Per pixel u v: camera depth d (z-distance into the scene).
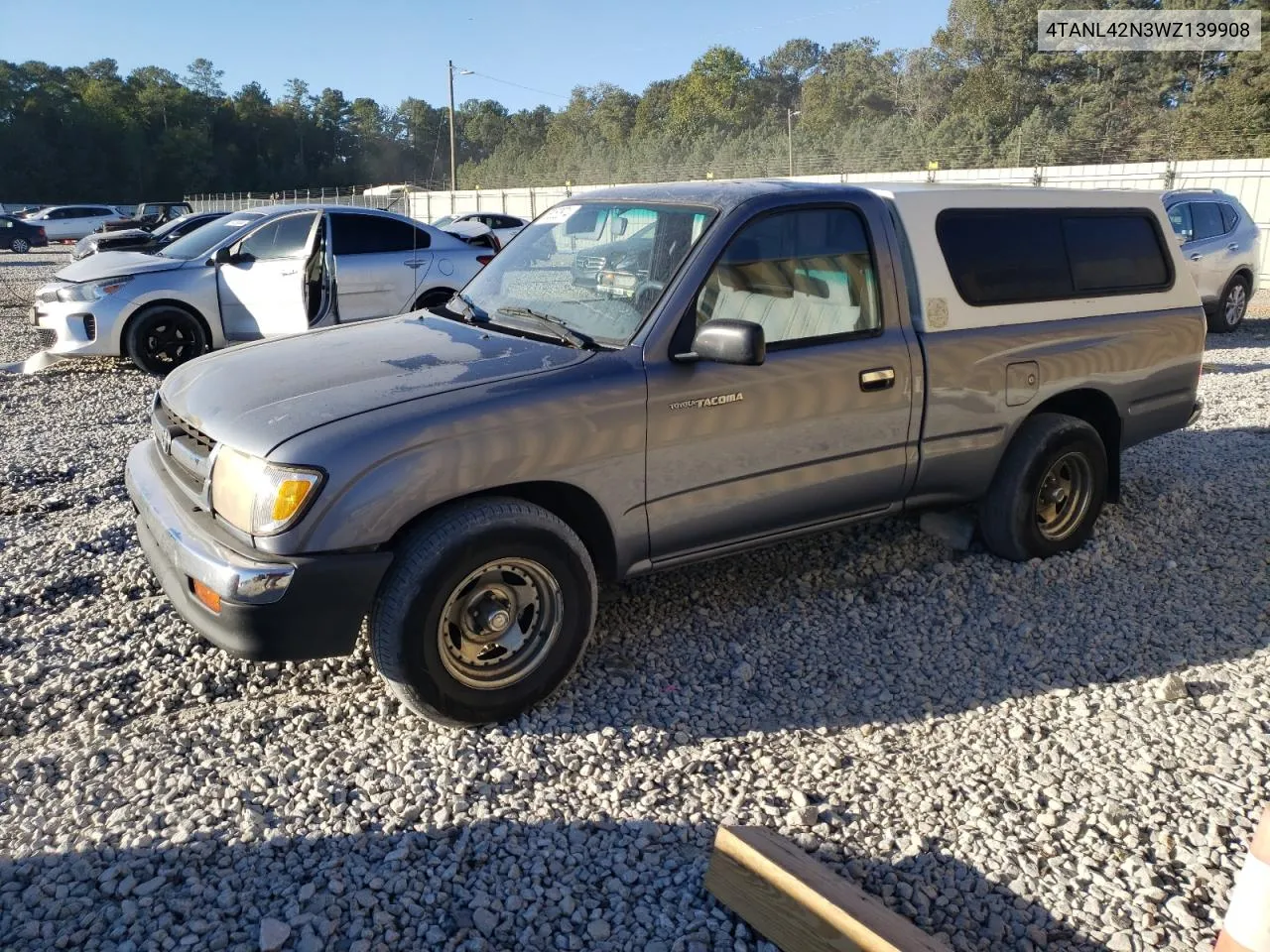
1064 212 4.88
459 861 2.72
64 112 94.38
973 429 4.47
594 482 3.47
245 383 3.51
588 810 2.97
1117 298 4.99
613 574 3.70
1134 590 4.66
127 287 9.60
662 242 3.88
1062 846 2.85
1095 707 3.64
